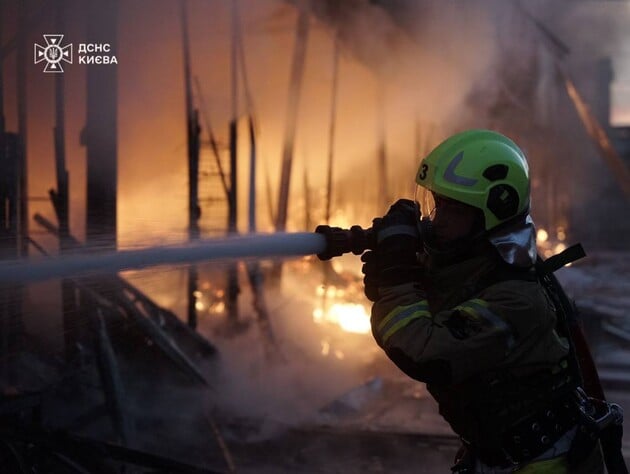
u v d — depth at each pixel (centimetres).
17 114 612
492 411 219
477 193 216
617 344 1012
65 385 498
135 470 431
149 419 540
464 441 231
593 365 239
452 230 221
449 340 208
